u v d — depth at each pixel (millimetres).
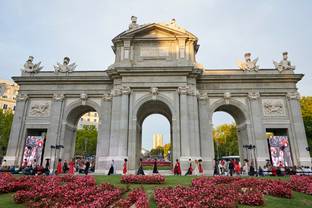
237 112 42719
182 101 36781
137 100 37781
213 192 16078
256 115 39531
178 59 39531
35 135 43406
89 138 103125
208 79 41281
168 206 12977
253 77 40906
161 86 37719
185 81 37781
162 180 22250
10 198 16203
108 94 41500
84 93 41906
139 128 42812
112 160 33000
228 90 41219
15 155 39469
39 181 20109
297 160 37469
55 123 40594
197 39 41906
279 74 40531
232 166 33594
